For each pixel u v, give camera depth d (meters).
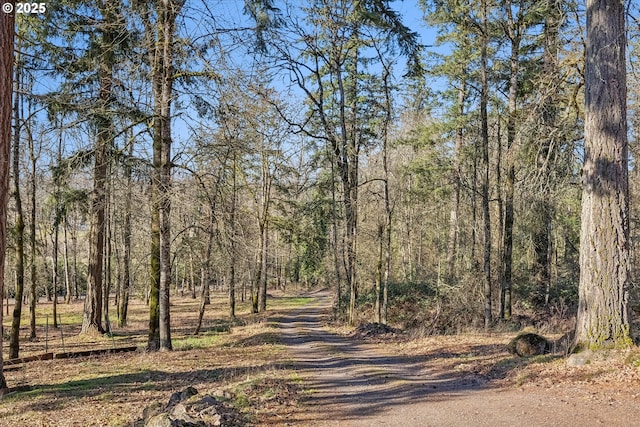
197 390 8.31
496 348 11.74
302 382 9.30
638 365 7.43
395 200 22.80
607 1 8.49
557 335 13.32
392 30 18.03
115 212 21.88
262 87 16.02
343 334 19.48
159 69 14.11
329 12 20.28
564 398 6.82
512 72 17.80
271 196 33.16
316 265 42.97
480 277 21.19
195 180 15.13
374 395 8.20
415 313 23.56
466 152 23.98
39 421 7.10
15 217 18.50
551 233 22.12
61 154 16.02
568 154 13.61
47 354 14.91
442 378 9.53
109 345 17.97
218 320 28.81
